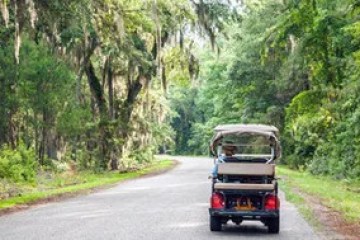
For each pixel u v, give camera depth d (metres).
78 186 33.78
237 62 65.75
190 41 48.16
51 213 20.17
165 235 15.05
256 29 61.81
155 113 68.62
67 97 42.97
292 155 61.22
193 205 22.91
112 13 36.22
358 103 33.66
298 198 25.72
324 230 16.36
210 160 93.88
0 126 40.62
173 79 58.56
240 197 15.63
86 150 53.09
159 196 27.25
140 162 66.06
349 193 30.22
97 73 57.09
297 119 46.00
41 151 44.72
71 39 38.81
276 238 14.84
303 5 21.78
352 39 23.58
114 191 30.98
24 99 39.47
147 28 43.91
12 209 21.81
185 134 144.38
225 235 15.27
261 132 17.69
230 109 81.75
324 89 34.47
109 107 53.34
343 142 41.06
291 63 45.66
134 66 47.88
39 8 29.47
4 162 35.31
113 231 15.68
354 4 22.20
